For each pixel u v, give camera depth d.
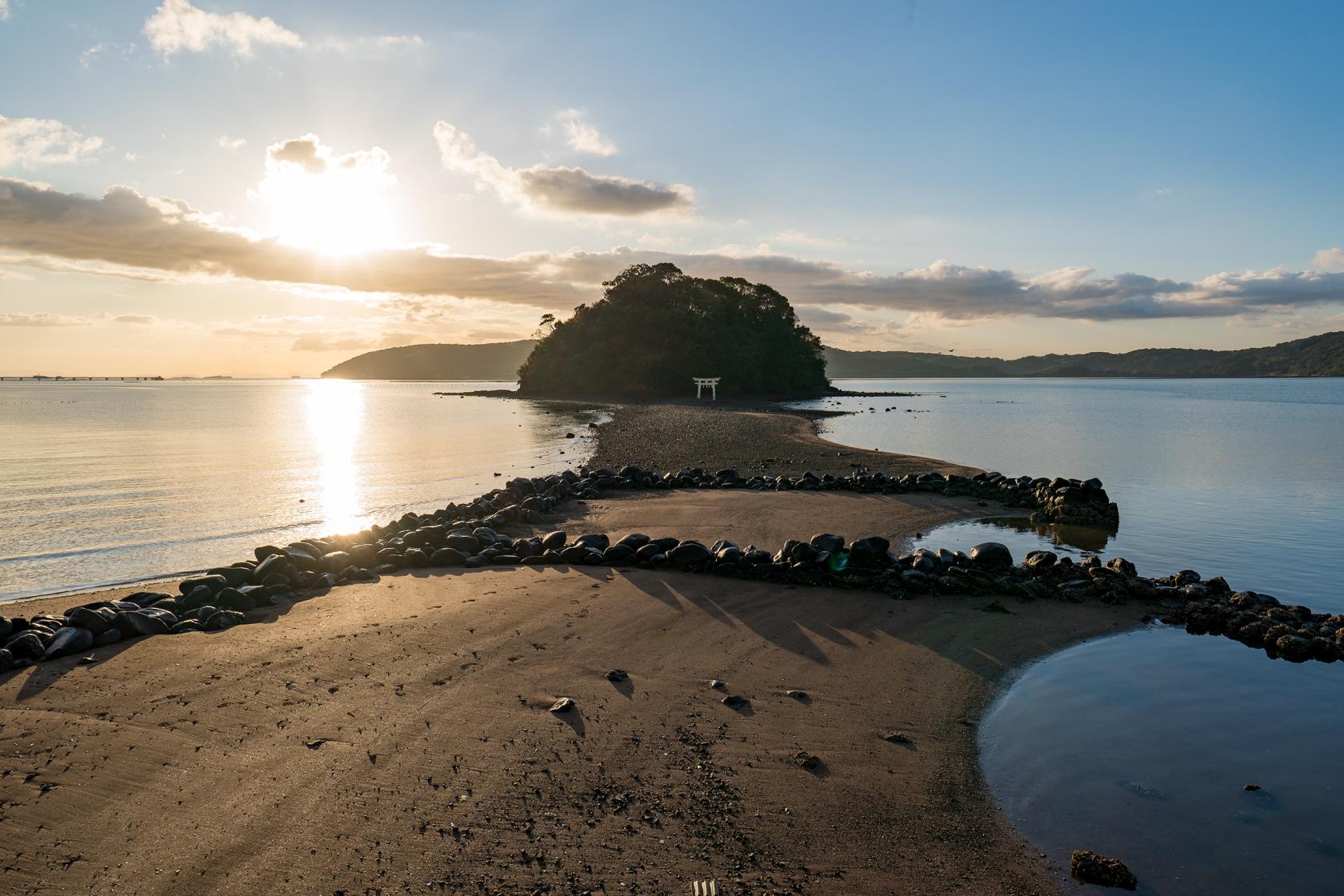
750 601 10.79
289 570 11.44
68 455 34.09
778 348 132.38
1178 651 9.30
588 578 11.88
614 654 8.69
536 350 133.12
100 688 7.62
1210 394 131.88
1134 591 11.50
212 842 5.16
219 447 38.28
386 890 4.71
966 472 26.42
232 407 91.75
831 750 6.63
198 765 6.13
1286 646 9.16
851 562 11.90
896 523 17.62
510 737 6.66
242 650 8.68
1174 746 6.88
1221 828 5.62
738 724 7.04
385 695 7.46
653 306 123.19
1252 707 7.71
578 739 6.64
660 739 6.69
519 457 33.44
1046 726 7.23
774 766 6.32
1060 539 16.31
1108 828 5.61
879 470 27.67
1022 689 8.11
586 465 29.70
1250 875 5.08
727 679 8.05
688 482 23.25
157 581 13.20
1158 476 27.30
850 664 8.59
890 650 9.05
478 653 8.62
